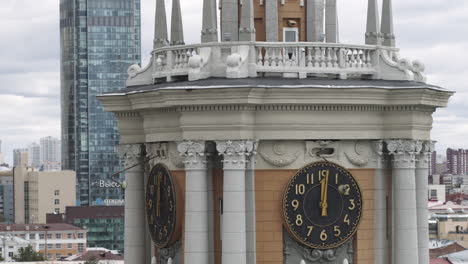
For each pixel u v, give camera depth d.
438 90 45.91
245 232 44.94
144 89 46.72
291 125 45.03
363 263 46.34
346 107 45.38
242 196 44.72
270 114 44.91
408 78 46.50
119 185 49.34
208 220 45.56
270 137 44.97
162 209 47.34
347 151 46.00
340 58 46.16
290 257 45.84
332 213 45.91
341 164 45.91
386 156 46.50
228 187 44.66
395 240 46.31
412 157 46.19
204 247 45.28
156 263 48.28
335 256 46.22
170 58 47.19
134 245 49.25
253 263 45.25
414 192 46.22
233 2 47.31
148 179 48.22
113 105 48.16
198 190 45.19
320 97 44.81
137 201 49.16
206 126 44.81
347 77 46.25
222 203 45.34
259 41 47.16
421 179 46.81
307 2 48.09
